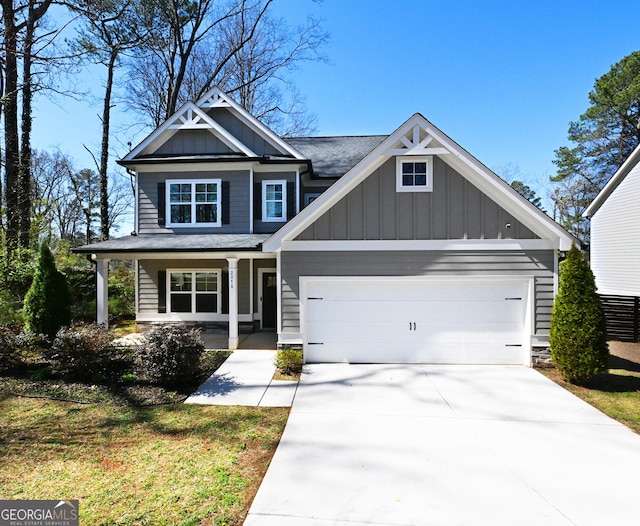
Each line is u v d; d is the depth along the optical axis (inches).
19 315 475.2
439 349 345.4
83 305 567.5
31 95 623.8
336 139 625.6
